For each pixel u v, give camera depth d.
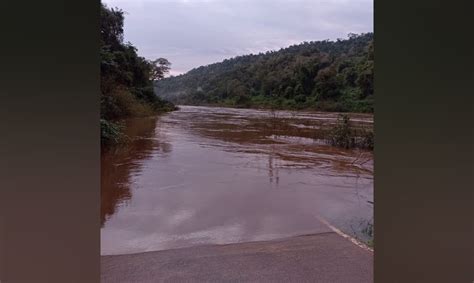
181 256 2.55
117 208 3.56
